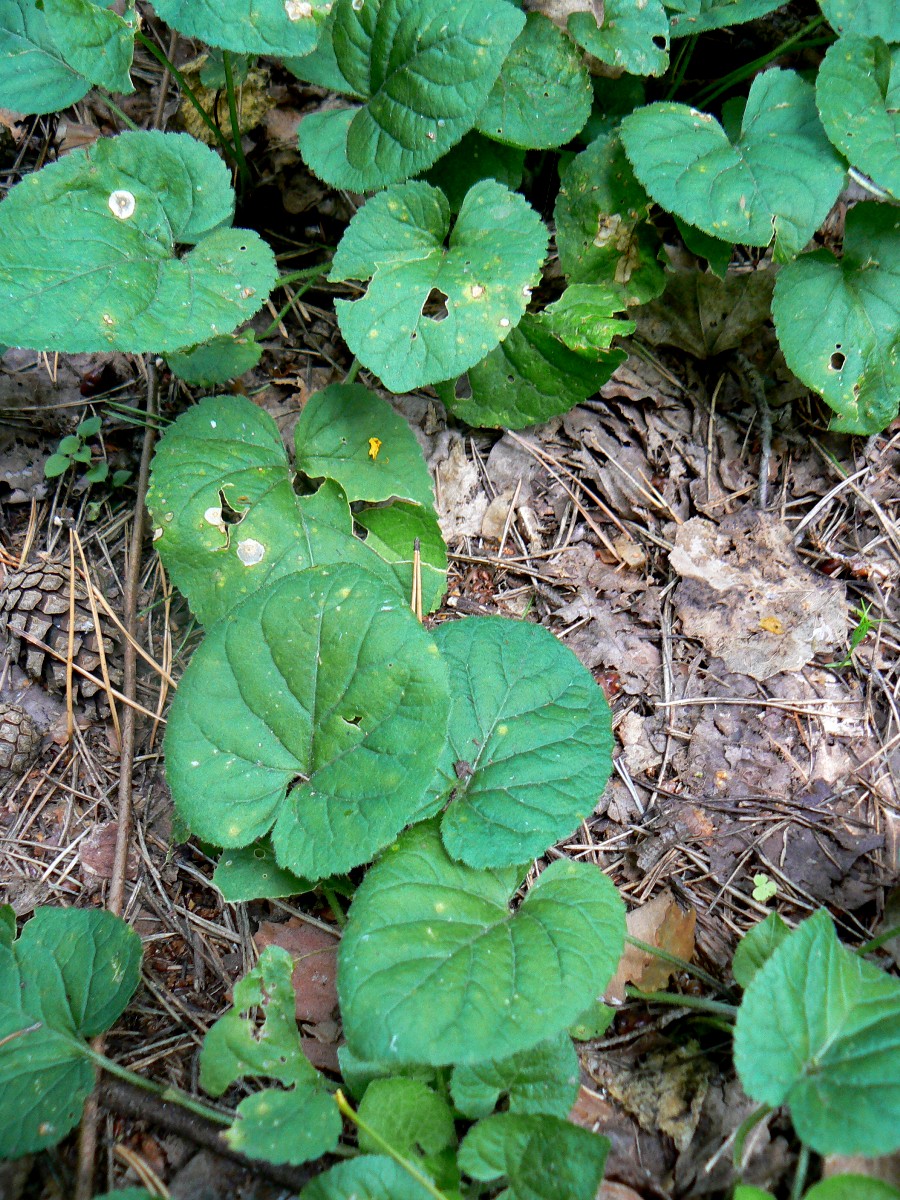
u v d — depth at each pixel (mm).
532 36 343
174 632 339
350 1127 269
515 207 322
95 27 315
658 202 323
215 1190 263
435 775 283
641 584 352
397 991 255
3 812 315
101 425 362
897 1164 252
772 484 365
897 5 336
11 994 272
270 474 331
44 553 344
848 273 344
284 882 288
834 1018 255
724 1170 264
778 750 326
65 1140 268
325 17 309
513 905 301
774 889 305
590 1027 277
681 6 346
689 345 375
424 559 337
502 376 353
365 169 333
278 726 291
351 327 315
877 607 345
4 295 297
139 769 323
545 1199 243
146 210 317
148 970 296
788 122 332
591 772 291
